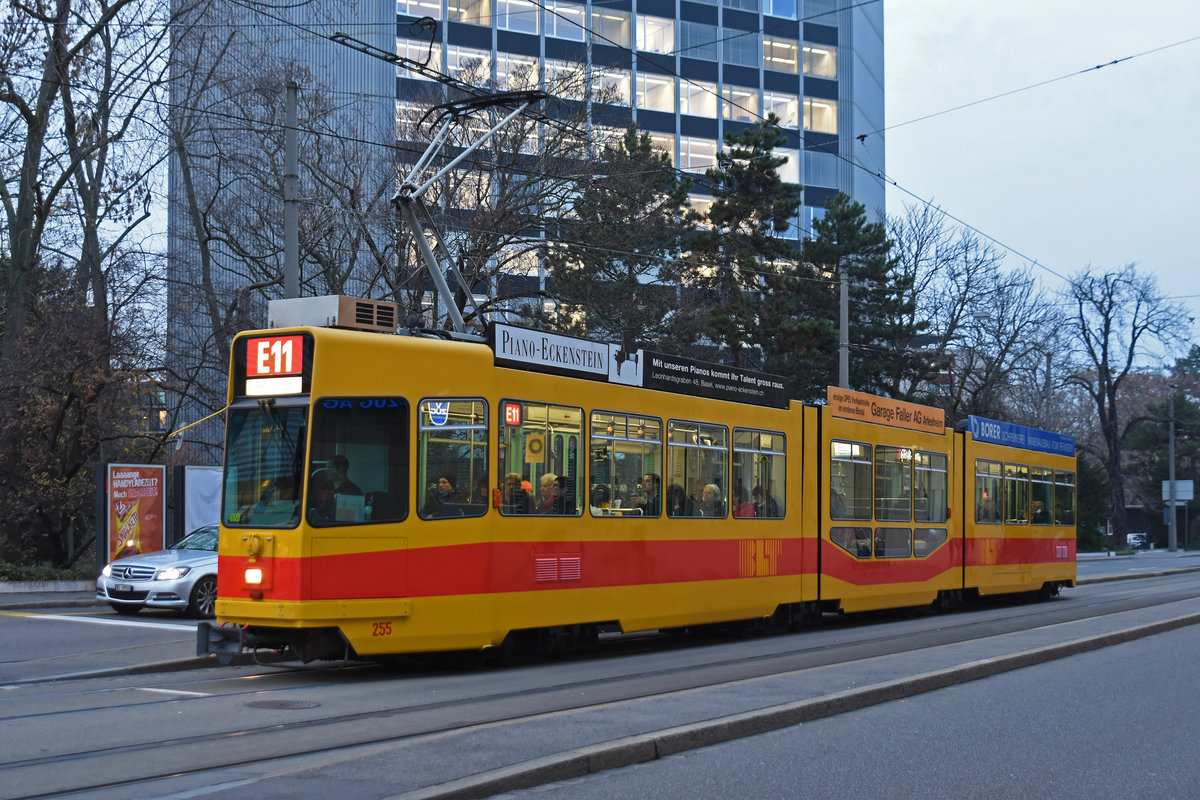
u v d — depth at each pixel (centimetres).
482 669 1211
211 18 2756
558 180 3144
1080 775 731
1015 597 2509
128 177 2553
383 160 3031
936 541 2075
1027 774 730
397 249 2922
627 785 670
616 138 3450
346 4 3253
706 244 4134
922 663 1179
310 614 1059
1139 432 8562
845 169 6469
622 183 3306
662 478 1444
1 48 2366
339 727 827
